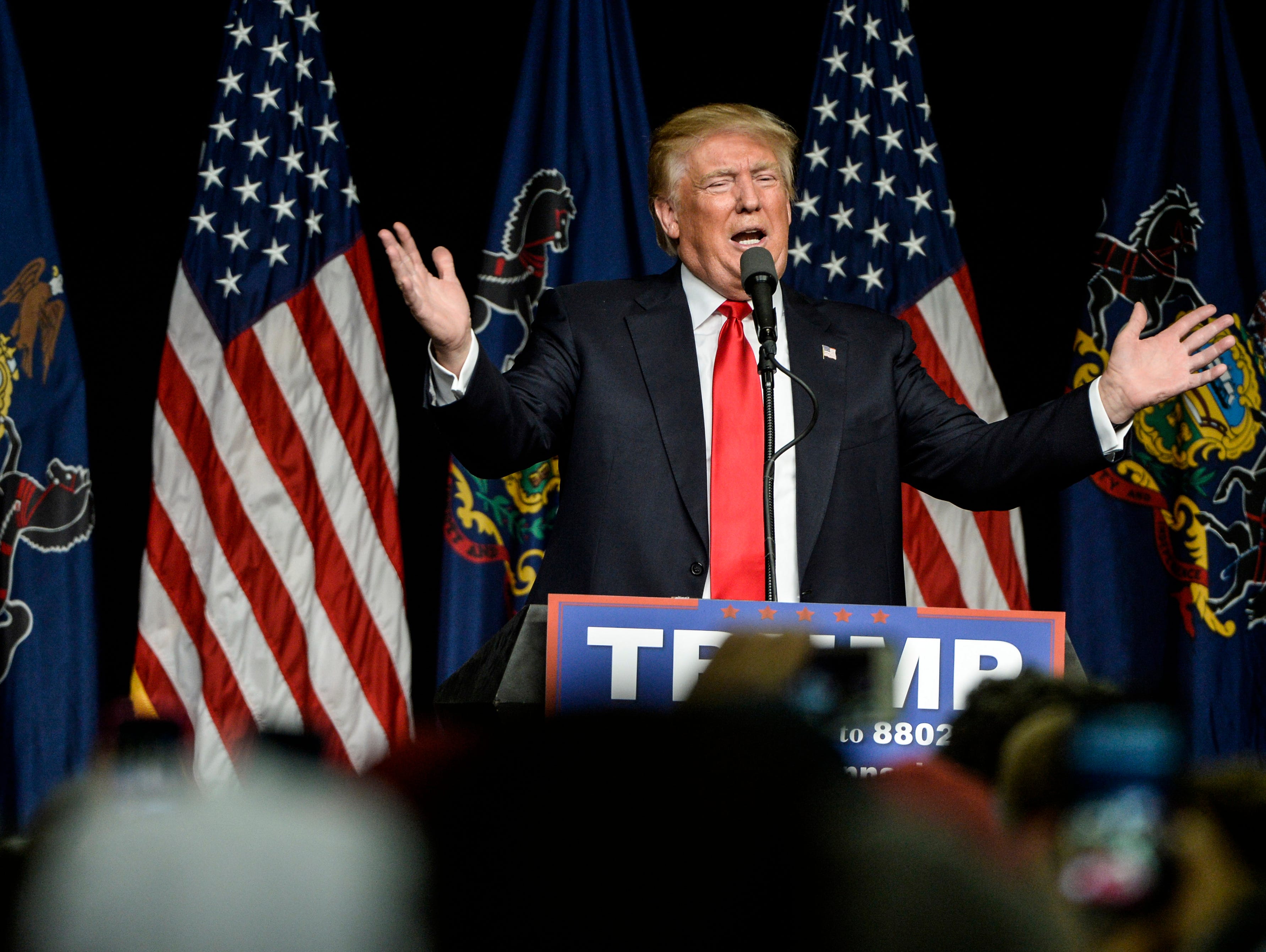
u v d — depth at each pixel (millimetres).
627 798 1790
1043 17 15930
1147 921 2504
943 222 14273
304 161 13797
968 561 13492
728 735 1850
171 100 14898
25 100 13500
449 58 15289
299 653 12812
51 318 13102
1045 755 2629
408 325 14945
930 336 13930
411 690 14586
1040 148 15844
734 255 7398
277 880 1855
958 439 7070
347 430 13281
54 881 1926
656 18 15602
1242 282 13852
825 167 14273
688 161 7574
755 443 6938
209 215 13516
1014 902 1861
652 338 7164
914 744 4984
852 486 6898
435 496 14797
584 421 6973
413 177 15156
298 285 13469
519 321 13562
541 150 13922
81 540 12836
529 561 13195
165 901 1865
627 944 1775
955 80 15914
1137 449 13711
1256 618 13336
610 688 4879
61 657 12578
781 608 4988
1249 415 13562
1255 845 2525
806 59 15695
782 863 1803
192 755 12250
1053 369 15633
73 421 12984
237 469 13000
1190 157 14062
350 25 15180
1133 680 11789
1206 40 14234
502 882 1779
